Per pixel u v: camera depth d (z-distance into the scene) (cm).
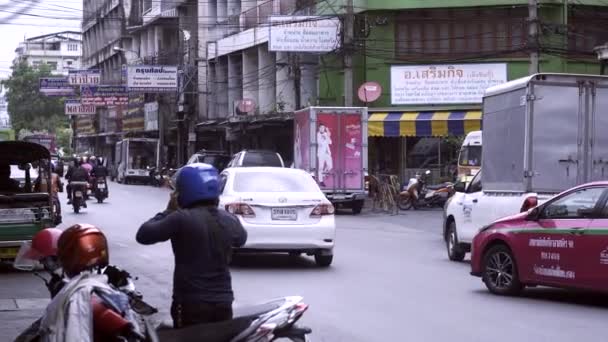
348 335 874
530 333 884
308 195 1419
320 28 3384
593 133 1423
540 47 2666
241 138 4666
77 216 2662
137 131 6700
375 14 3406
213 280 545
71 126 10369
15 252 1425
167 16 6075
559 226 1072
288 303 545
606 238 1015
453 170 3369
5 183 1677
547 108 1412
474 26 3344
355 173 2836
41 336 474
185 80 5369
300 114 2977
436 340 849
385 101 3425
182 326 545
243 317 531
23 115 10081
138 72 4959
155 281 1297
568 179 1413
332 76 3638
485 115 1576
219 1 5219
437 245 1855
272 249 1384
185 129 5703
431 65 3369
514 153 1447
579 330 901
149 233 538
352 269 1416
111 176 6650
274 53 4322
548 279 1083
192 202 555
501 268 1150
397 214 2814
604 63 2772
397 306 1052
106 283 486
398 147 3475
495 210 1452
